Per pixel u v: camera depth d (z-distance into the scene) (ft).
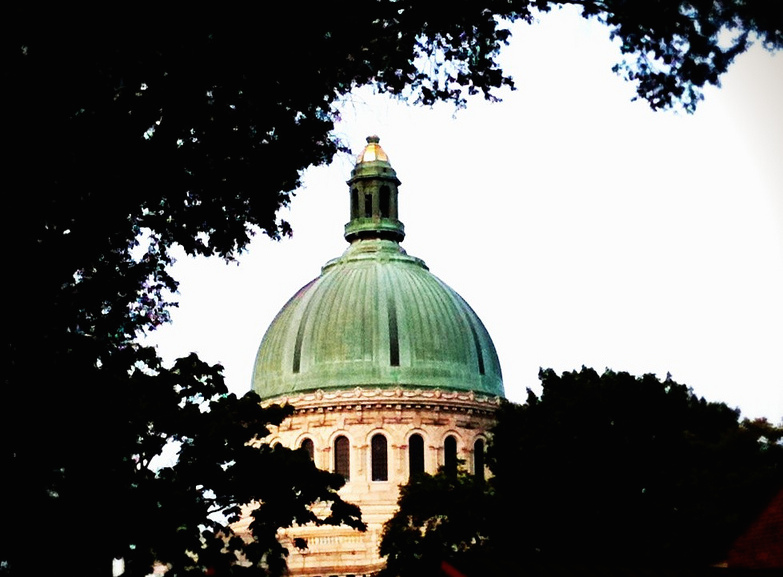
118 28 116.57
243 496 176.86
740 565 187.73
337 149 144.87
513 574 151.64
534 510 302.66
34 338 120.67
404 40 136.15
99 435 129.08
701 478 270.87
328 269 564.30
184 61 122.01
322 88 132.87
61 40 113.60
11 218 115.55
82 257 119.65
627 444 297.94
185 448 175.94
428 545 342.03
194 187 132.98
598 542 295.28
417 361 522.88
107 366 137.69
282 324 542.98
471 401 514.27
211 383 185.47
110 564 140.97
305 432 506.07
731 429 278.67
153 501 151.84
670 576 158.71
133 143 120.88
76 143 120.06
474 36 138.00
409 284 541.34
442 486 359.66
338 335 525.75
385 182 567.18
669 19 124.98
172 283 159.94
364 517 485.56
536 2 131.95
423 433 505.66
